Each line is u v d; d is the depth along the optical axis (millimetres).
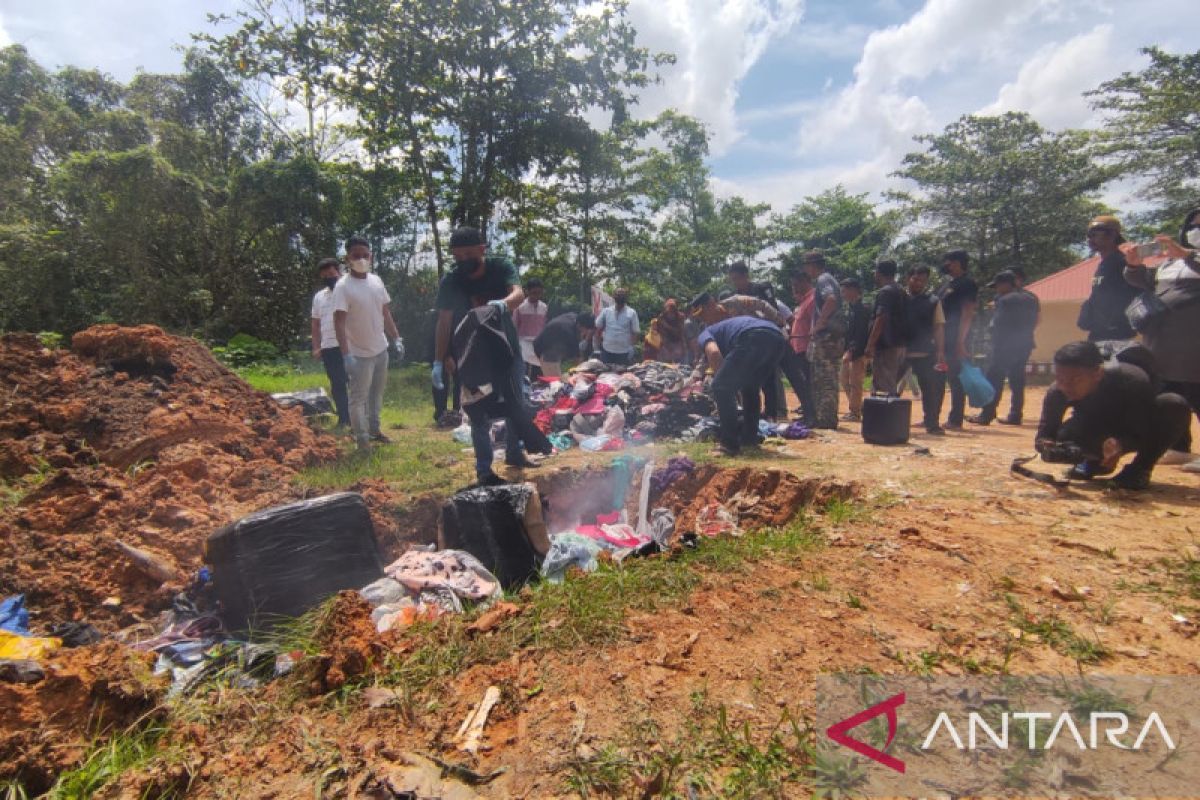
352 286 6234
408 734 2174
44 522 4109
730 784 1834
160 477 4711
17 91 21234
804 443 6617
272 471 5406
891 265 7090
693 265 30859
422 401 10898
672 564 3438
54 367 6254
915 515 4082
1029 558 3311
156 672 2930
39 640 2949
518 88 16766
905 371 7316
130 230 16438
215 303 18328
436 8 15594
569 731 2113
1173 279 4602
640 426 7109
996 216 27703
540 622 2826
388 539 4734
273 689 2549
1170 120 20297
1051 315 20344
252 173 17734
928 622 2725
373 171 18375
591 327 11086
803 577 3207
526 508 4324
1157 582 2986
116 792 1913
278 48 15703
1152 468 4285
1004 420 8141
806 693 2254
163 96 21641
